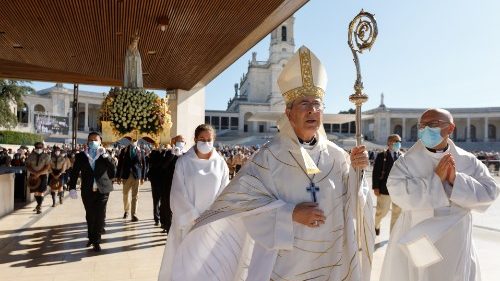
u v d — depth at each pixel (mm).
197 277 2717
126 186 9586
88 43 10367
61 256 6332
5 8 7898
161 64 12398
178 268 2787
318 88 2428
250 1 7211
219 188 4816
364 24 2529
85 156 6766
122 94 5621
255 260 2322
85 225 8852
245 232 2629
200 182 4703
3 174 9844
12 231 8180
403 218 3373
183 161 4805
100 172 6715
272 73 77062
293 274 2311
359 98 2510
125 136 5676
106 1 7500
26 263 5945
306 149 2438
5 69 13695
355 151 2420
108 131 5582
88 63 12625
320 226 2352
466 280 3053
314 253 2328
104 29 9172
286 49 77812
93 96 63125
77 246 6973
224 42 9883
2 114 33656
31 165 10414
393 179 3229
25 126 51594
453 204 3125
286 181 2375
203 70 12953
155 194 8867
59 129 48500
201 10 7809
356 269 2324
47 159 10609
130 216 10031
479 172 3299
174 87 15844
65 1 7531
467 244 3102
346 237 2420
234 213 2334
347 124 80000
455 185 3025
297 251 2312
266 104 76438
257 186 2344
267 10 7578
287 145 2416
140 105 5570
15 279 5219
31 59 12195
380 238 7621
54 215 10133
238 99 90312
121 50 10984
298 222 2207
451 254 3064
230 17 8117
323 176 2422
